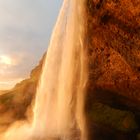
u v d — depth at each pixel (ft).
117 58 44.14
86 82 46.32
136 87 43.50
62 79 50.57
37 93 59.52
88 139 47.96
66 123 50.31
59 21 52.24
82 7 46.52
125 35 43.45
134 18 42.47
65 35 50.55
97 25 44.98
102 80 45.14
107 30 44.55
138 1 42.16
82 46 46.62
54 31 53.11
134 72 43.27
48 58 54.19
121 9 43.19
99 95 46.70
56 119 52.80
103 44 44.88
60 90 51.34
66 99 50.01
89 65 45.91
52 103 53.88
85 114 47.98
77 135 48.75
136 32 42.68
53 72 53.16
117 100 46.26
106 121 46.70
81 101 47.88
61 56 51.01
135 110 45.88
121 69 44.04
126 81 43.93
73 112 49.24
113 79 44.62
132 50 43.09
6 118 75.61
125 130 45.60
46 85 55.21
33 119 64.03
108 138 47.24
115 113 46.32
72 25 48.60
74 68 48.01
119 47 43.98
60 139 51.19
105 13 44.29
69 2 50.65
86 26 46.01
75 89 48.26
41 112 57.52
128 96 44.62
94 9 44.88
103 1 44.16
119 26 43.70
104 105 47.29
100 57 45.19
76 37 47.60
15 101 82.58
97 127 47.70
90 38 45.68
